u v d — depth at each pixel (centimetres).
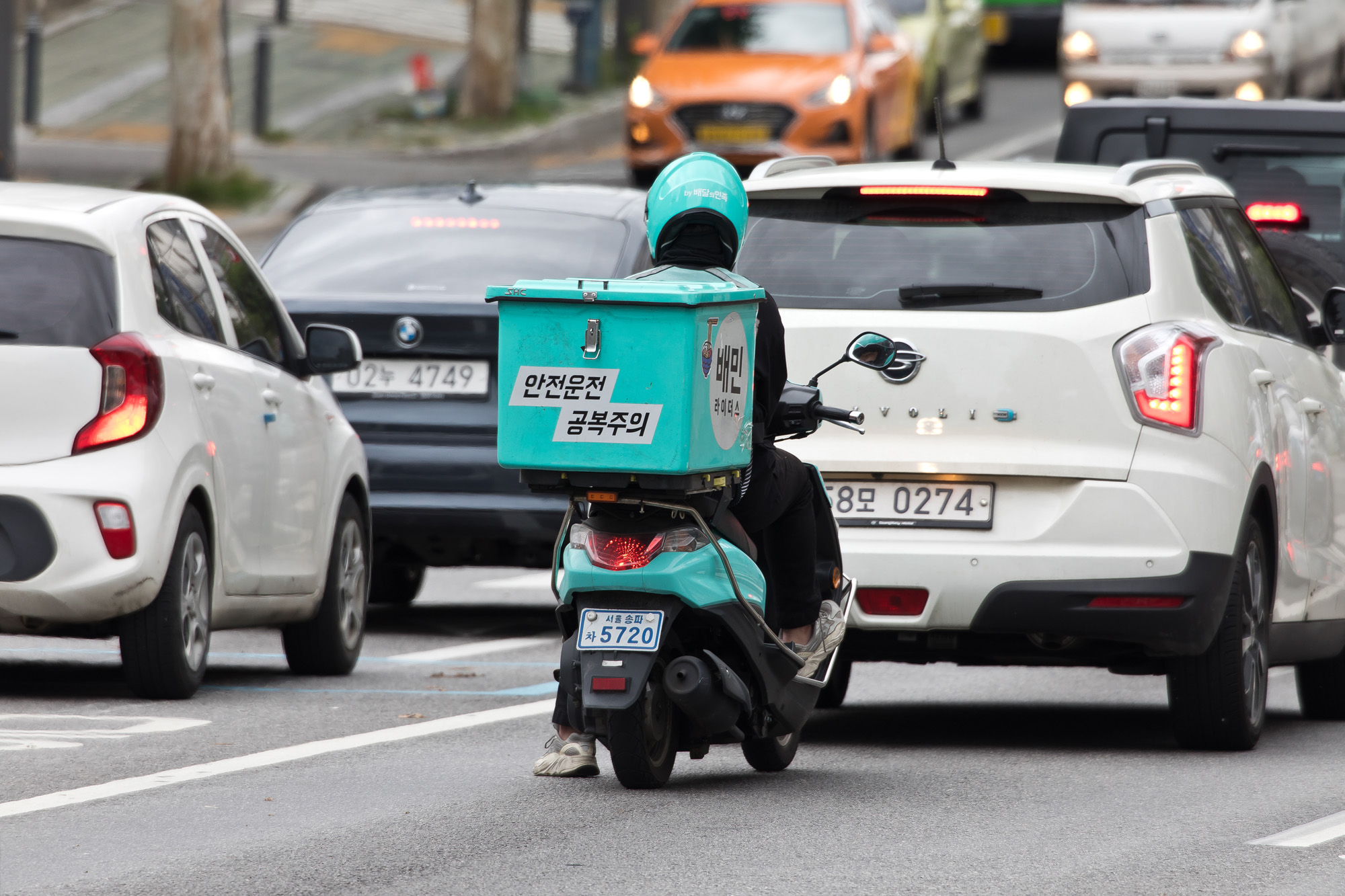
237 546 2970
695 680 2139
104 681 3067
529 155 10644
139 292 2834
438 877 1877
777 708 2264
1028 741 2733
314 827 2077
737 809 2186
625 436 2069
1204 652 2595
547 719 2778
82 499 2736
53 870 1889
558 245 3834
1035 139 10669
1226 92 9006
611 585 2142
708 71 8094
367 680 3177
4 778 2298
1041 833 2095
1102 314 2584
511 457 2094
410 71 11950
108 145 9962
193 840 2014
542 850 1981
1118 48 9088
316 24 13012
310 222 3928
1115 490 2544
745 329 2144
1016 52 13812
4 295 2786
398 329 3619
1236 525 2581
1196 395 2575
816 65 8094
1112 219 2633
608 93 12194
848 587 2411
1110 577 2536
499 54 10975
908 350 2430
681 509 2128
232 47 12238
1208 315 2672
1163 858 1992
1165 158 4059
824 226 2681
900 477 2588
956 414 2580
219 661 3397
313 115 10831
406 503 3603
